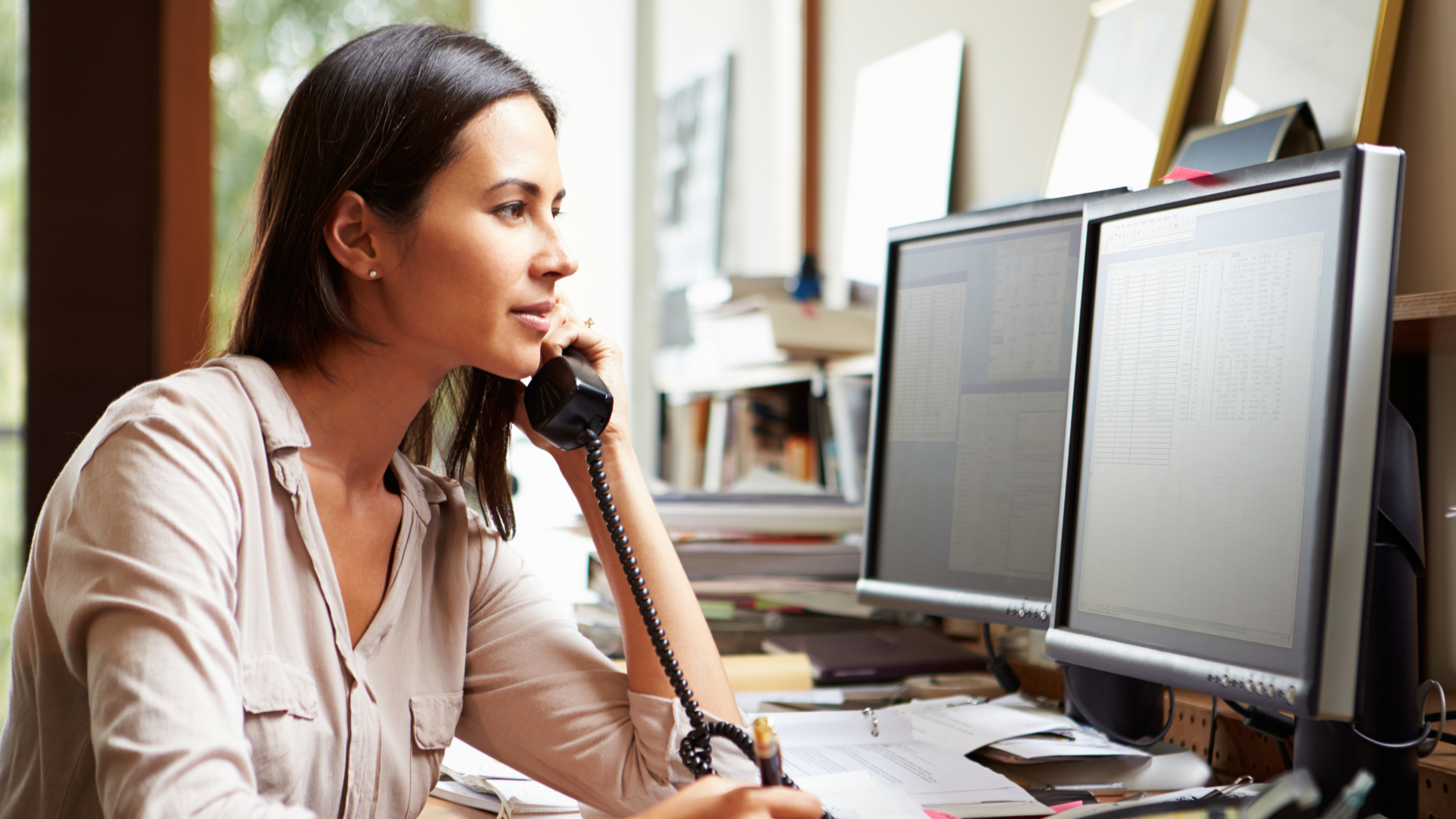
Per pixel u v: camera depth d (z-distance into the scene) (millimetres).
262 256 921
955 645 1604
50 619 810
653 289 3650
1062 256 1155
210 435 812
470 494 1237
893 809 896
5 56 2631
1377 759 872
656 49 3617
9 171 2629
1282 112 1300
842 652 1514
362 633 949
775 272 2871
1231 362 910
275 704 825
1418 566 903
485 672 1049
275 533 856
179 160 2684
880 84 2391
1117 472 1007
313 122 901
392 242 883
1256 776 1116
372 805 912
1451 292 984
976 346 1238
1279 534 850
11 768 872
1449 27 1211
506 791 1046
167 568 738
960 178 2113
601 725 1007
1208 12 1518
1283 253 875
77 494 791
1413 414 1229
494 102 901
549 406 1050
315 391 923
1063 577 1044
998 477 1199
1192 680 897
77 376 2637
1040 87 1904
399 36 917
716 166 3219
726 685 1022
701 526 1707
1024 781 1052
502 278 888
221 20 2732
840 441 2145
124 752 681
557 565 2725
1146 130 1563
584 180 3604
